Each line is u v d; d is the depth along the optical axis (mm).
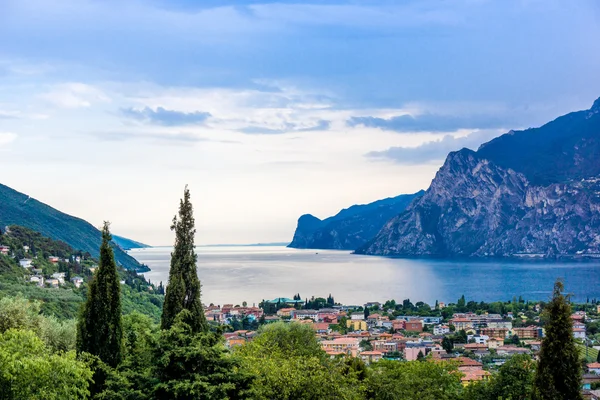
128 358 42562
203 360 39938
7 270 197250
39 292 158625
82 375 41062
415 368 70500
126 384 38719
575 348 41969
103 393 38875
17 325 58469
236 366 41406
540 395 42062
